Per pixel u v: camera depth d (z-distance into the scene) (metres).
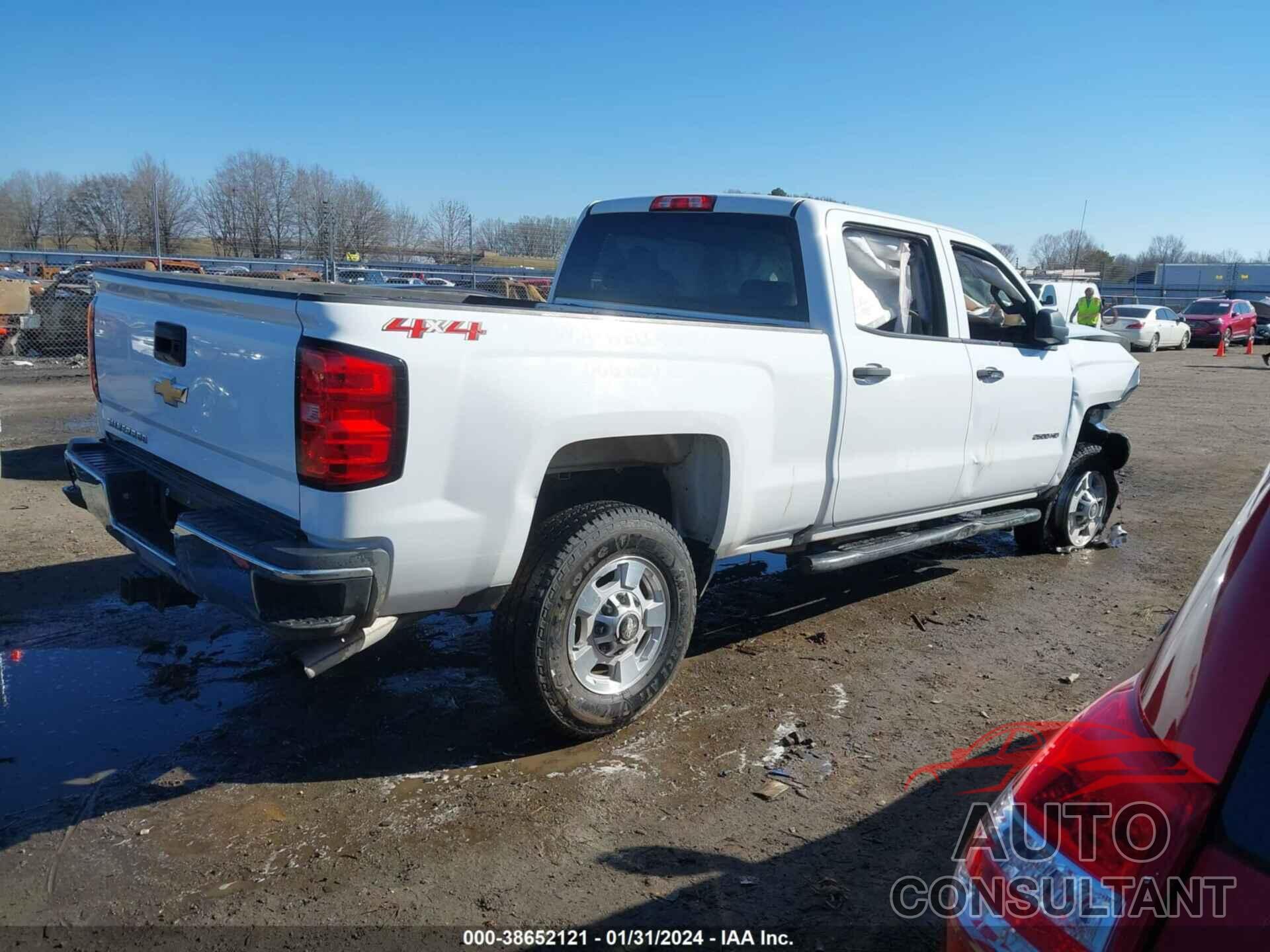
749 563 6.46
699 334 3.95
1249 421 14.45
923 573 6.37
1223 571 1.55
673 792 3.53
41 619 5.01
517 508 3.44
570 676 3.67
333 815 3.33
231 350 3.43
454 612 3.55
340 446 3.05
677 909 2.88
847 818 3.39
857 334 4.66
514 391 3.36
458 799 3.44
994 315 6.17
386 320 3.11
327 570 3.06
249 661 4.58
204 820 3.27
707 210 5.07
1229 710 1.34
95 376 4.59
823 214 4.68
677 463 4.22
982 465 5.55
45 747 3.72
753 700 4.32
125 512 4.09
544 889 2.96
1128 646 5.12
